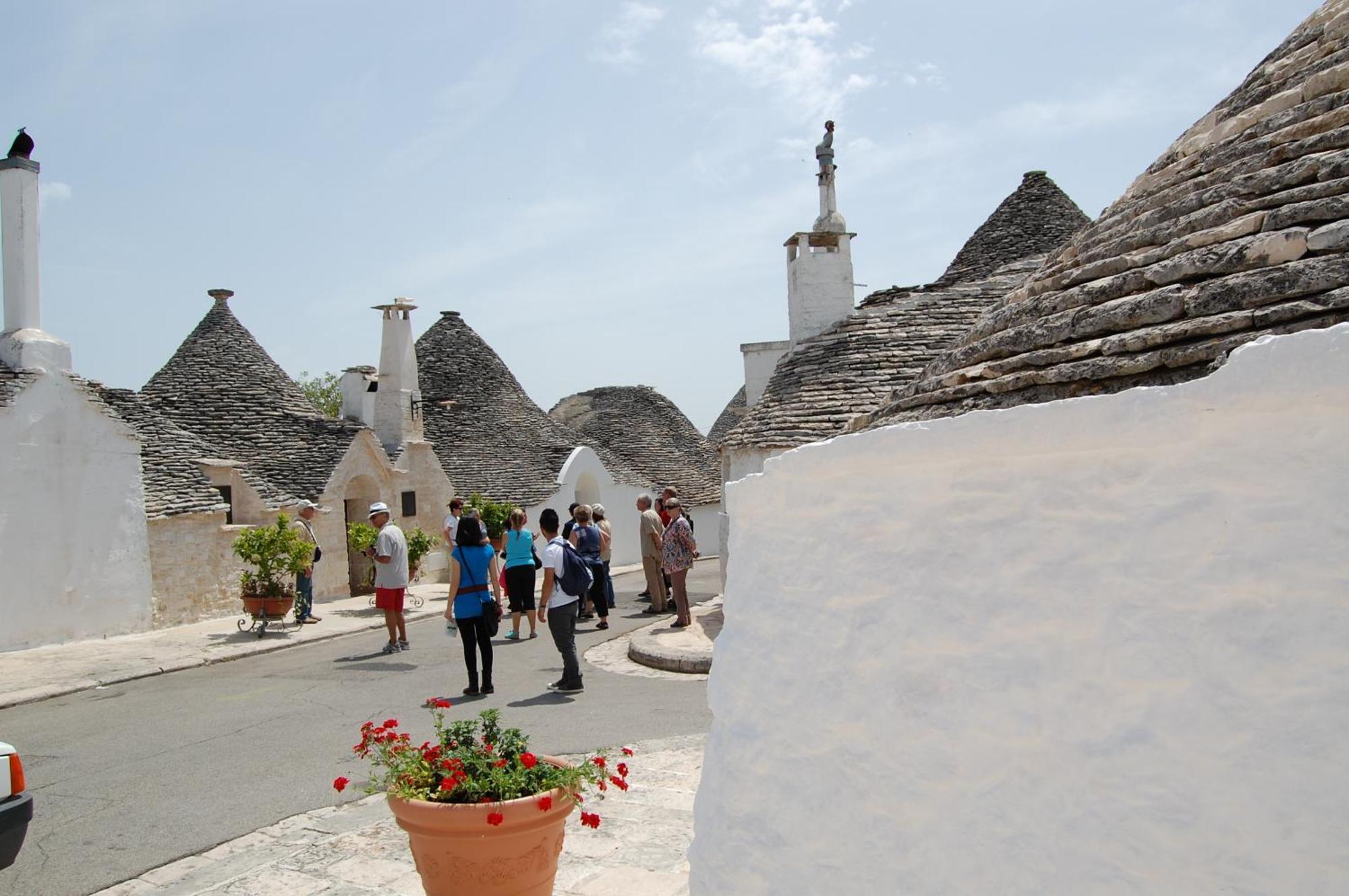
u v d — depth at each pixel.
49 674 12.23
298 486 21.34
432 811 4.29
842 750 2.90
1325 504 2.02
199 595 17.34
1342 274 2.90
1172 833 2.17
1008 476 2.56
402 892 5.14
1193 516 2.20
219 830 6.20
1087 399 2.35
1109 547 2.34
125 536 15.74
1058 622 2.41
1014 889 2.44
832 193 16.25
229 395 23.70
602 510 17.36
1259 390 2.05
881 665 2.79
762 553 3.32
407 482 24.77
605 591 15.89
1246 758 2.08
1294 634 2.04
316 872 5.44
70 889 5.33
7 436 14.16
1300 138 3.56
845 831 2.86
